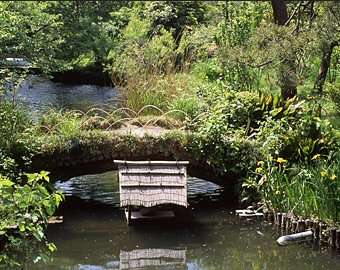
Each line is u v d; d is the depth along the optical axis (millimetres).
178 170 9250
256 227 8695
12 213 5320
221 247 8031
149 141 9953
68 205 9750
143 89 12461
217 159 9766
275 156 9305
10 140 9477
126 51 16125
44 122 10594
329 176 8047
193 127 10594
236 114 10414
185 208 9164
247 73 12609
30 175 5320
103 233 8555
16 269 5898
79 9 22641
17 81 11492
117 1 24734
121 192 8781
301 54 9578
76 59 20953
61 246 8086
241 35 13836
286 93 11078
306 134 9406
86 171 10078
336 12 9398
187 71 14375
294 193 8500
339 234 7688
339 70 11500
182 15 19922
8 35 11703
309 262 7461
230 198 10016
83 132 9953
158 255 7797
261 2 16062
